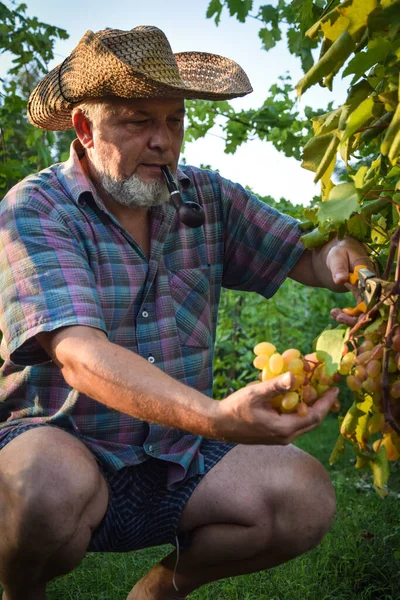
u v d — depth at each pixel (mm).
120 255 2334
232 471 2281
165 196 2273
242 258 2646
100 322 2020
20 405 2408
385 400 1681
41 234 2162
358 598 2711
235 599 2711
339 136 1847
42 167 5781
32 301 2039
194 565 2354
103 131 2223
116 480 2281
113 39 2219
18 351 2084
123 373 1821
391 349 1717
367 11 1730
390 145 1677
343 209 1772
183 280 2475
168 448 2312
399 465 3676
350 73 1710
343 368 1762
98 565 3068
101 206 2305
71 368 1938
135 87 2107
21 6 5672
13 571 2109
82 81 2211
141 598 2430
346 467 5305
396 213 2068
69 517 2031
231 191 2633
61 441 2127
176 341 2408
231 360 7902
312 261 2518
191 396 1742
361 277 1931
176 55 2736
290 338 9562
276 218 2592
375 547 3141
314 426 1710
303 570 2867
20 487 2008
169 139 2219
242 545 2262
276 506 2234
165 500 2314
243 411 1648
